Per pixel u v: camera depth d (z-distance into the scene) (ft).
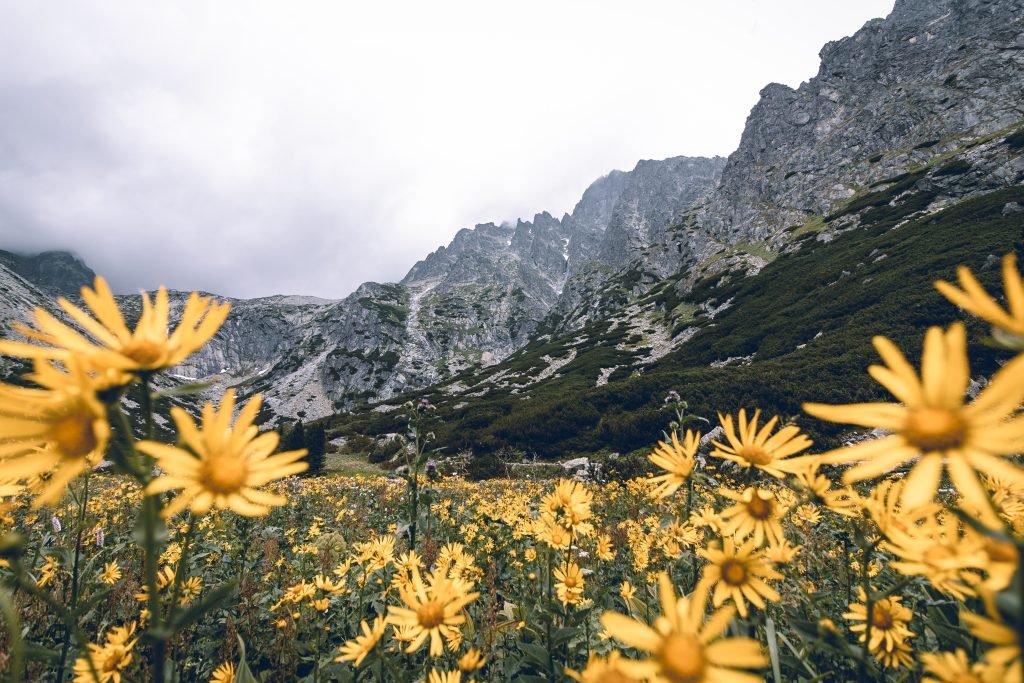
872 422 3.27
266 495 3.94
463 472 94.63
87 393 3.36
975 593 4.28
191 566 15.66
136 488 30.86
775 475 5.96
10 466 3.23
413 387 490.49
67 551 11.02
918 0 407.03
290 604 13.03
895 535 5.05
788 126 403.54
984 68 282.15
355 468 125.39
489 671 10.26
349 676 10.25
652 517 21.88
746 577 5.95
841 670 7.66
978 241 122.11
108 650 8.27
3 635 10.73
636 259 441.27
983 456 2.91
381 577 14.43
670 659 3.45
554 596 11.10
